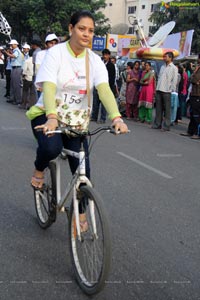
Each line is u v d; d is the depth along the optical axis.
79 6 31.72
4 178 5.68
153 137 9.98
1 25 18.00
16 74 13.41
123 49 24.77
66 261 3.50
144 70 12.31
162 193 5.55
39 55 6.57
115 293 3.07
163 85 11.03
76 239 3.24
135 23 22.58
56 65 3.28
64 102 3.44
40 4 30.92
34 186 3.97
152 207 4.96
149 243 3.95
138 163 7.14
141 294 3.08
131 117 13.16
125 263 3.53
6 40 37.53
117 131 3.02
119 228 4.26
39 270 3.33
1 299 2.92
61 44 3.33
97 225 2.96
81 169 3.16
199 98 10.15
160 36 19.48
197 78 10.06
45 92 3.22
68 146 3.53
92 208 2.99
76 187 3.15
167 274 3.39
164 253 3.76
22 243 3.79
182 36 19.86
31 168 6.25
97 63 3.39
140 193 5.47
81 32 3.21
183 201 5.30
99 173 6.27
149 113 12.33
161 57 16.00
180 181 6.24
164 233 4.22
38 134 3.54
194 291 3.16
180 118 13.23
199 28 35.62
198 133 10.40
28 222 4.27
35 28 31.86
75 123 3.52
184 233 4.26
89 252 3.06
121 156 7.56
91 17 3.23
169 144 9.23
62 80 3.34
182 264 3.58
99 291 2.93
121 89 13.55
